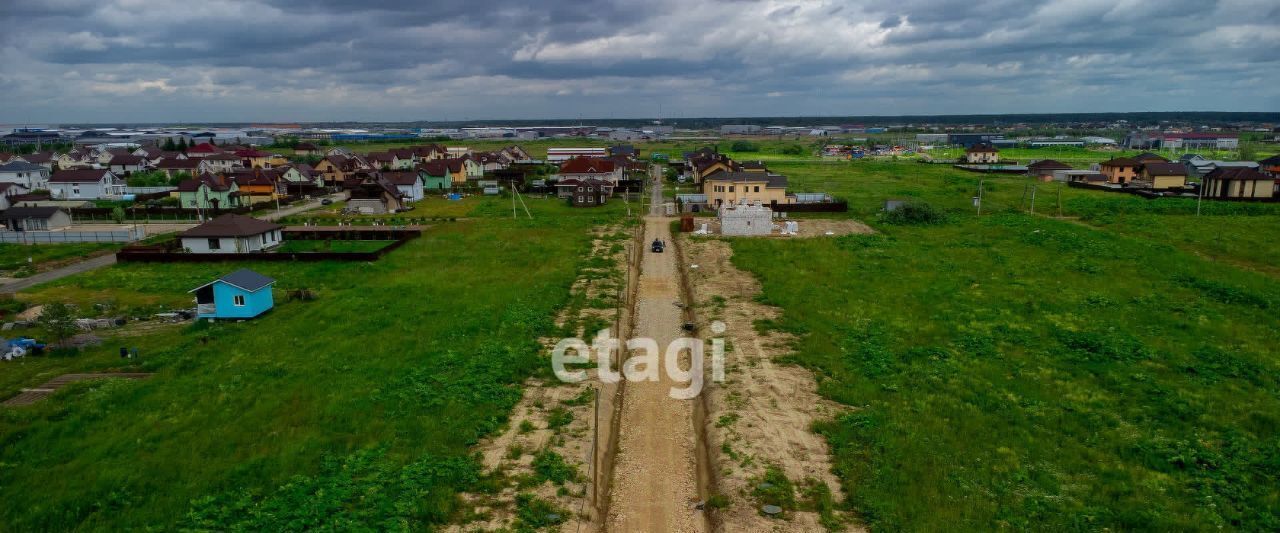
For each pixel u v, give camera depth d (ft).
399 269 162.40
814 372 99.55
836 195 293.64
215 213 252.21
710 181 260.83
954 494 68.03
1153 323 120.47
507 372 97.86
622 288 146.10
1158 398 89.56
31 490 67.41
